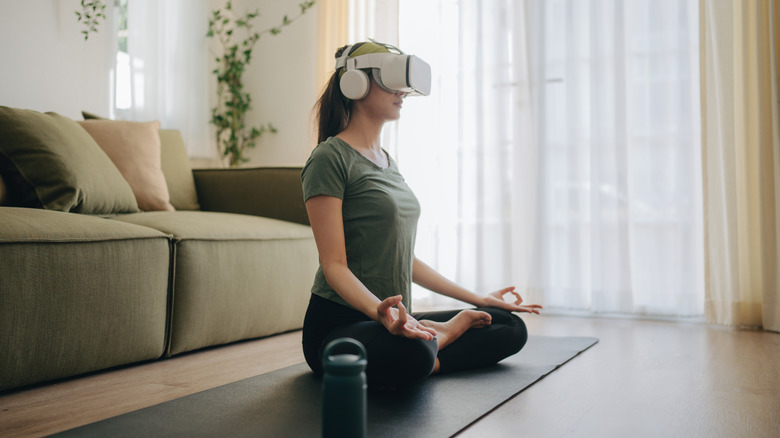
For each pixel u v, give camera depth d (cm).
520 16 344
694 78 308
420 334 141
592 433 126
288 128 417
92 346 180
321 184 156
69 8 311
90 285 179
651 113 314
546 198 336
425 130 368
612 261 320
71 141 229
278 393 156
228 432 125
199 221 232
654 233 314
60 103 307
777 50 275
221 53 415
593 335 258
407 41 372
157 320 202
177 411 140
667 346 231
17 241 160
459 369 181
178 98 377
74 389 165
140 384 171
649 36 314
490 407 142
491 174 354
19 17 289
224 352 221
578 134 330
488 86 354
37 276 165
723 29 285
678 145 307
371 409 139
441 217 365
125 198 247
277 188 301
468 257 360
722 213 288
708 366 194
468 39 359
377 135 175
